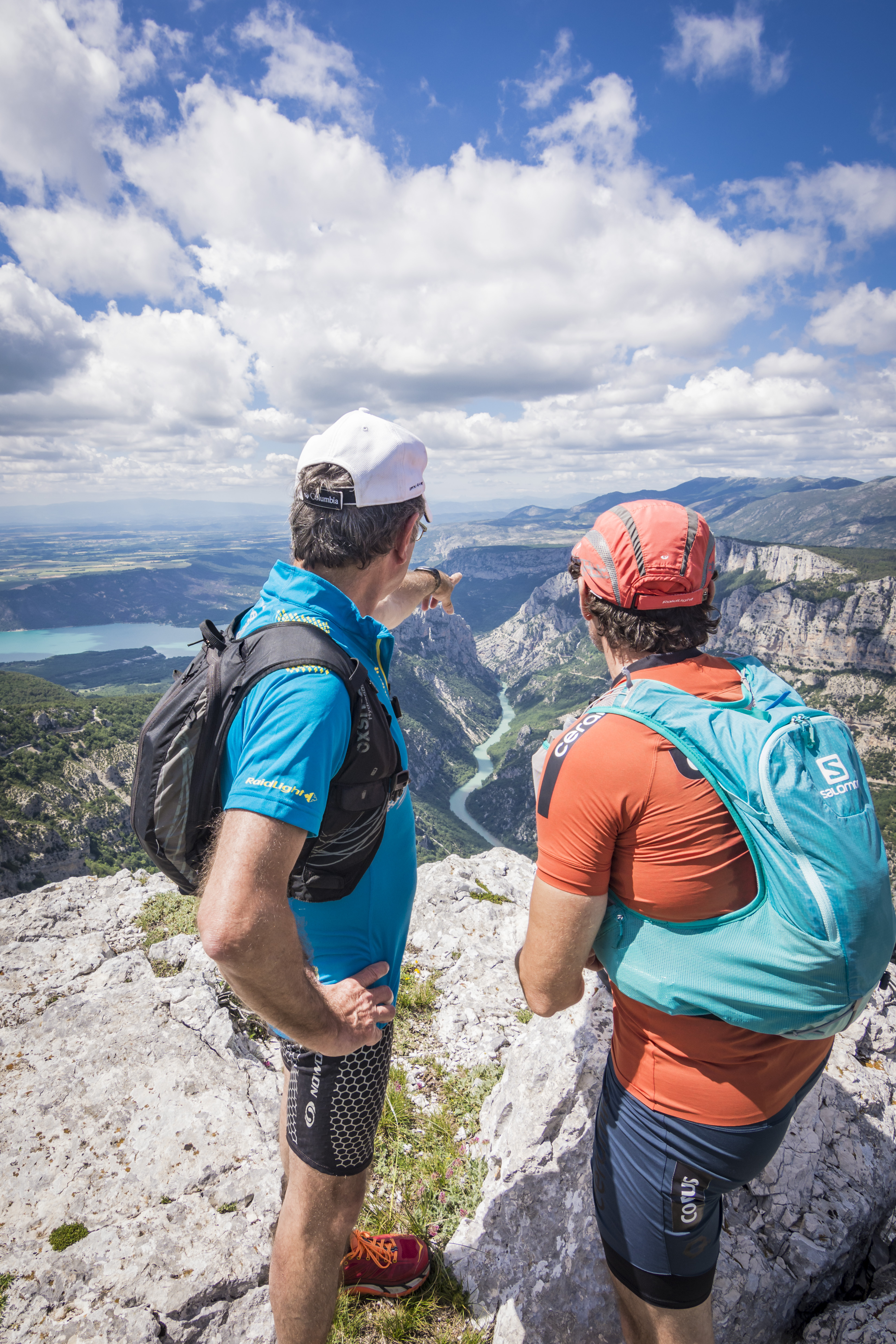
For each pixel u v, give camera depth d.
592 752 1.84
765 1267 2.96
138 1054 4.12
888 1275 3.16
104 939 5.92
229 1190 3.24
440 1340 2.74
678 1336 2.17
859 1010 1.78
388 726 1.95
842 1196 3.22
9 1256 2.89
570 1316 2.80
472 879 6.91
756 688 2.02
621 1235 2.18
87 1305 2.70
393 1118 3.84
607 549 2.02
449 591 3.74
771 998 1.74
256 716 1.68
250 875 1.52
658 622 2.03
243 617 2.21
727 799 1.72
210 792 1.79
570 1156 3.22
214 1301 2.77
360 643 2.05
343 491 1.92
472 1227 3.11
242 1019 4.76
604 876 1.91
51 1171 3.32
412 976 5.25
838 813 1.66
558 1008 2.19
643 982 1.93
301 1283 2.12
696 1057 1.92
